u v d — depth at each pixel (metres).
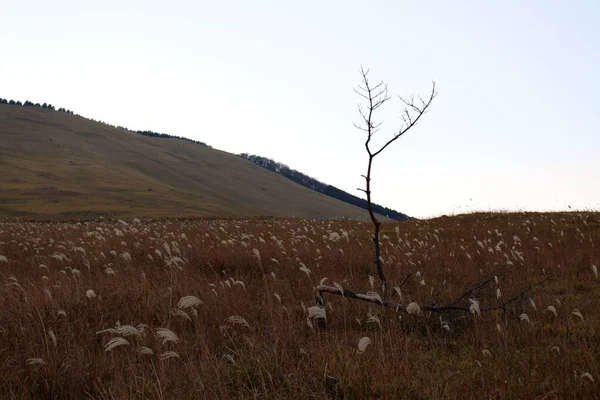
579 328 8.07
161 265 14.72
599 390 5.48
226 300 9.55
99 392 6.24
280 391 5.79
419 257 15.19
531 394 5.58
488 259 14.54
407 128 9.95
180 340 7.76
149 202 125.06
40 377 6.69
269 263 14.45
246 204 176.62
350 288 11.29
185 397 5.83
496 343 7.70
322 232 25.38
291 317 8.84
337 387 5.88
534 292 10.13
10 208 95.31
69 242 20.00
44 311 8.58
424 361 6.97
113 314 9.17
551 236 18.78
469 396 5.62
